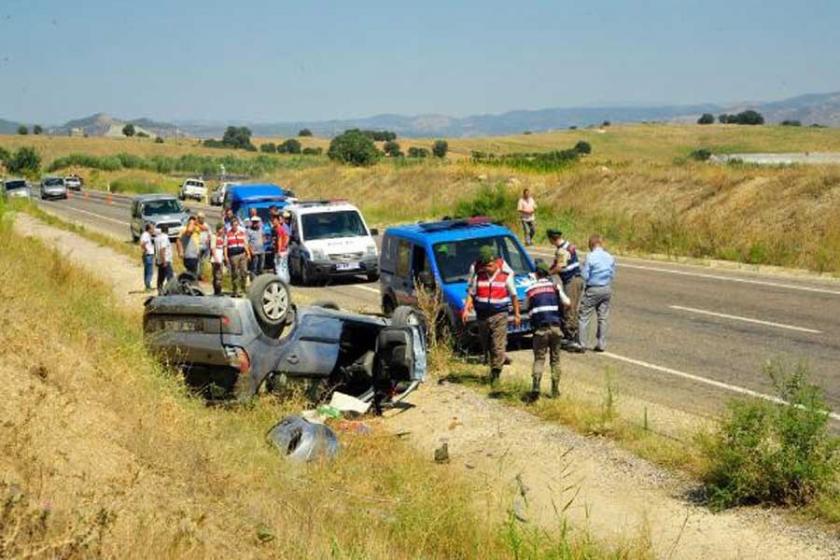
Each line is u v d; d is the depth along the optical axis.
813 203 26.84
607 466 8.80
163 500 6.02
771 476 7.52
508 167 52.38
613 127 159.12
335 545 6.11
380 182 59.97
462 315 12.77
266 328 10.54
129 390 8.87
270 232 25.39
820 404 7.75
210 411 9.97
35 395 6.91
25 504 4.80
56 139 180.88
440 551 6.75
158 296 10.99
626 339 14.61
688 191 32.88
